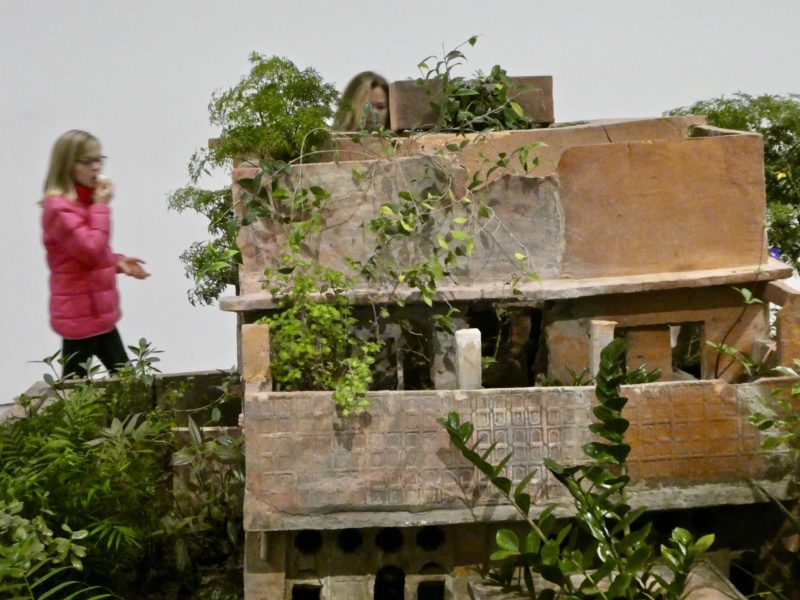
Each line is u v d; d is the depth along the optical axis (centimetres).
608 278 448
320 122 600
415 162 440
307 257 441
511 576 409
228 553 496
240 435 500
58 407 492
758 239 454
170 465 506
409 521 403
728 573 442
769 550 440
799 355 432
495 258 446
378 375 463
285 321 419
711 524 445
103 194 565
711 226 452
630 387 406
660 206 448
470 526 428
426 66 521
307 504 400
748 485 413
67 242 557
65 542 386
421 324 454
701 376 472
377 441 400
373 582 431
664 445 409
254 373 413
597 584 388
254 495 399
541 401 402
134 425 493
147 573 479
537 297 438
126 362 584
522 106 539
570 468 385
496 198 443
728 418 410
